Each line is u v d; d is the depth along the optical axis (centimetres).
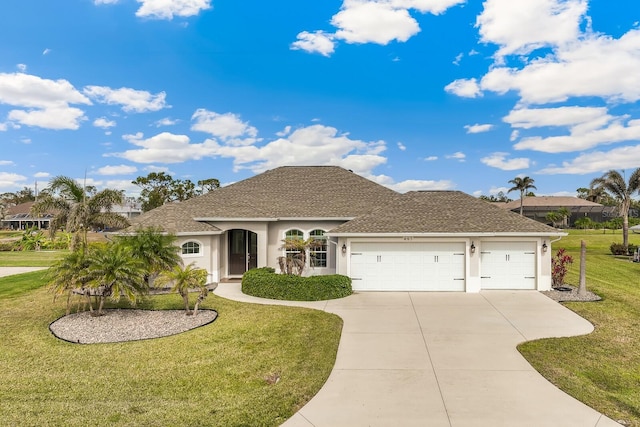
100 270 1209
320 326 1167
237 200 2122
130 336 1078
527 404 683
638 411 655
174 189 6384
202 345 995
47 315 1302
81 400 697
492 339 1045
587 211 7919
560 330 1123
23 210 8112
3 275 2198
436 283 1691
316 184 2289
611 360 892
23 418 628
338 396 719
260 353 939
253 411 658
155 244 1577
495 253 1694
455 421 628
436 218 1745
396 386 761
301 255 1739
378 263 1708
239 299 1557
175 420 627
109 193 1988
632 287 1898
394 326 1173
